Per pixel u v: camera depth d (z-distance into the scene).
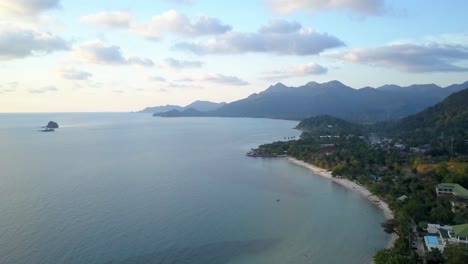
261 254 112.00
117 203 157.25
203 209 152.12
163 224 133.25
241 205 159.38
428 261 100.50
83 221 134.00
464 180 172.38
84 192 174.00
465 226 111.75
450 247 100.69
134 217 139.62
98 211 145.50
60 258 105.06
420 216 131.12
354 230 131.25
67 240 116.94
